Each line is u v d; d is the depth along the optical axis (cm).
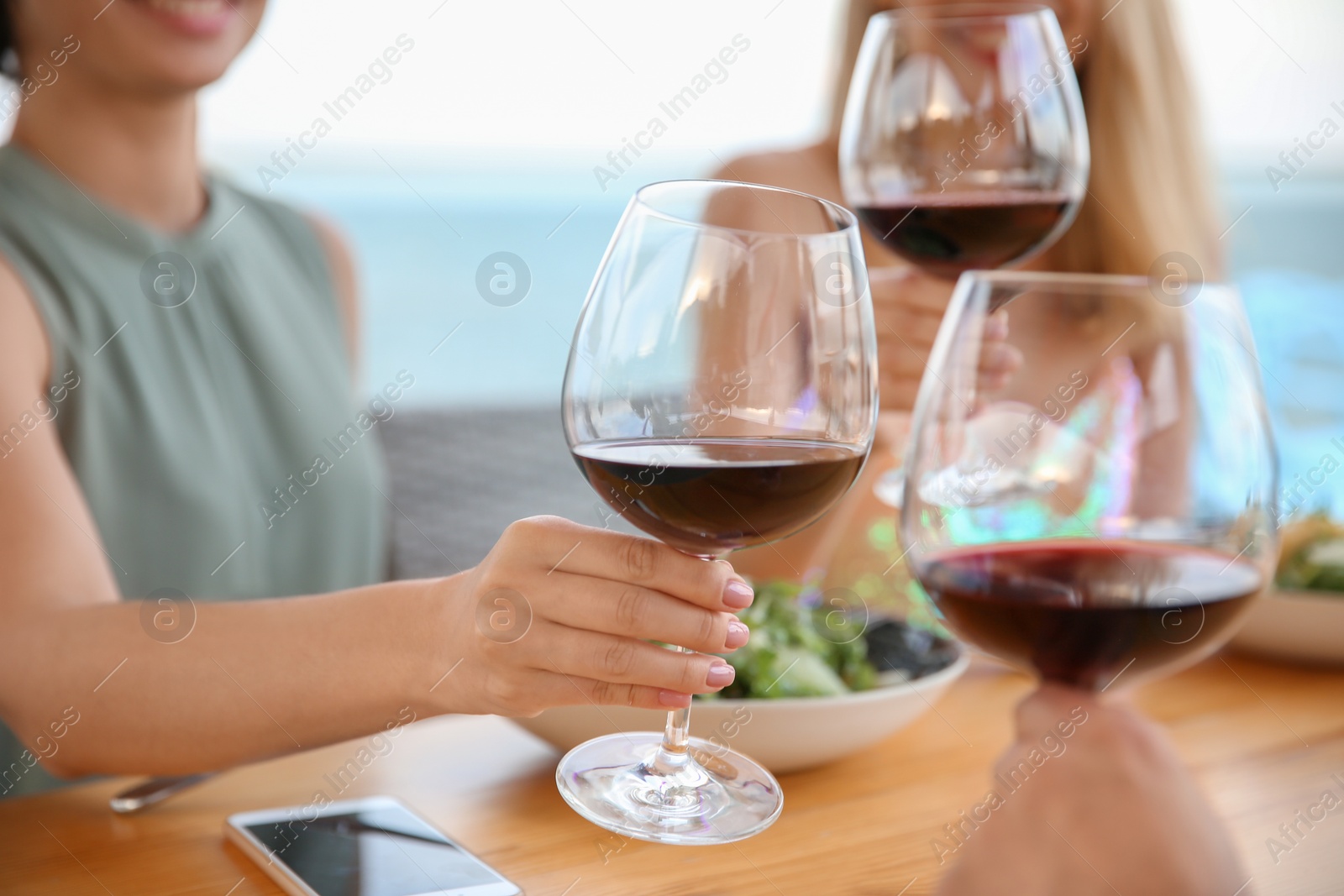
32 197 133
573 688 65
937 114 92
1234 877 42
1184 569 56
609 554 61
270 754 78
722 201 58
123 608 84
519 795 77
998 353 59
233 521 146
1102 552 57
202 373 146
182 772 79
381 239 1211
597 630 62
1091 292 58
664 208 58
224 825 71
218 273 150
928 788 78
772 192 58
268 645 76
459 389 799
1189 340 57
